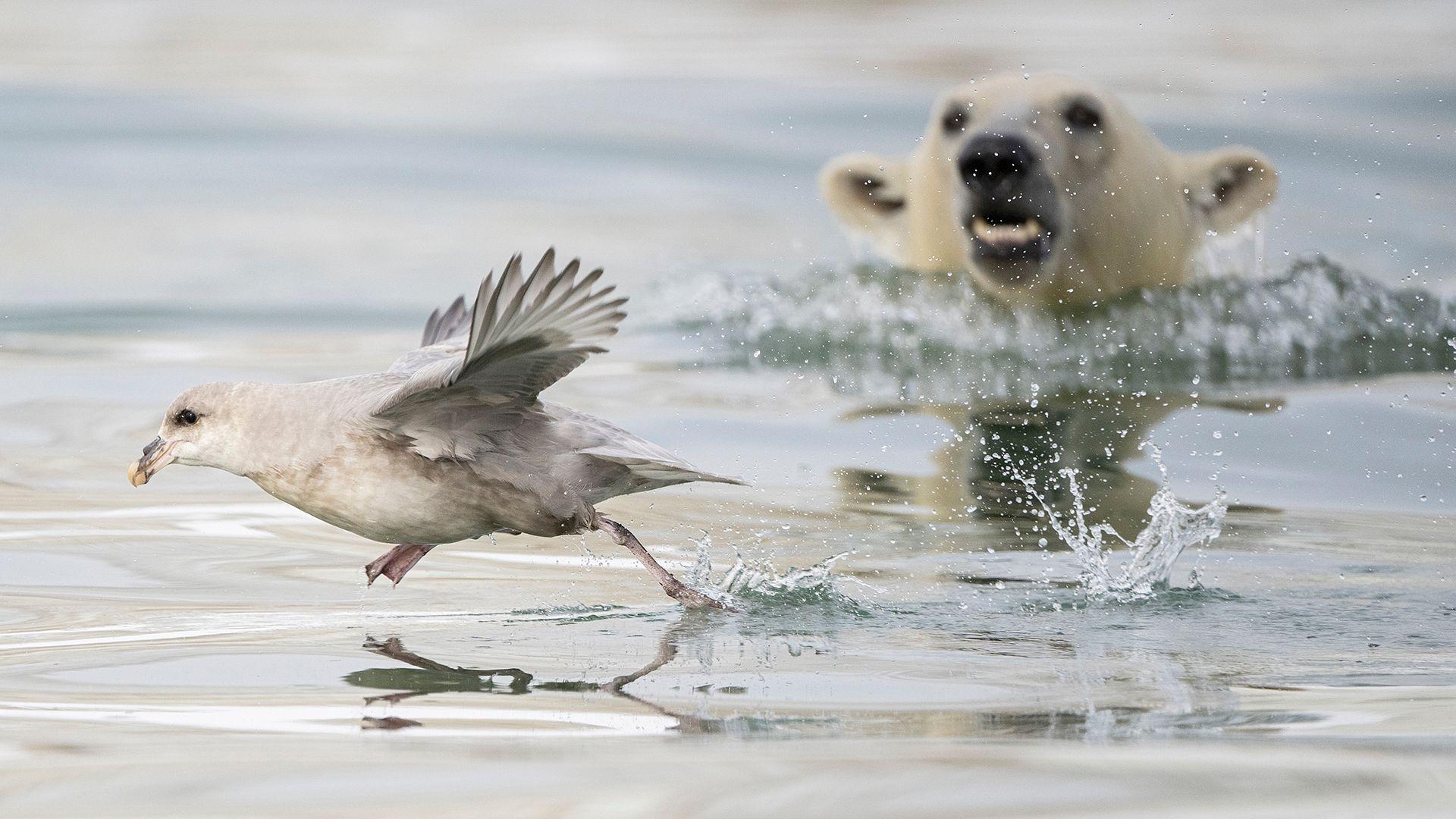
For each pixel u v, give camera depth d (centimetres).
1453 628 1538
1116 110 2789
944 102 2853
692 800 1016
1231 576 1733
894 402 2505
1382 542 1859
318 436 1500
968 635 1512
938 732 1184
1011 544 1848
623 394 2553
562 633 1509
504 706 1261
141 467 1528
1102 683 1341
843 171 3127
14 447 2252
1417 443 2294
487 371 1427
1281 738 1163
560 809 1000
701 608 1603
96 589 1662
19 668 1380
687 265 3431
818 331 2891
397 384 1524
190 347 2852
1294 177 4197
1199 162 2984
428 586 1700
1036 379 2631
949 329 2839
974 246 2669
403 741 1162
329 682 1333
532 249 3647
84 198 4069
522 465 1521
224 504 2039
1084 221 2733
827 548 1842
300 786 1050
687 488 2098
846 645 1471
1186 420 2395
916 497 2048
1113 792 1026
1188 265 2962
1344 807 995
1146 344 2769
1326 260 3069
